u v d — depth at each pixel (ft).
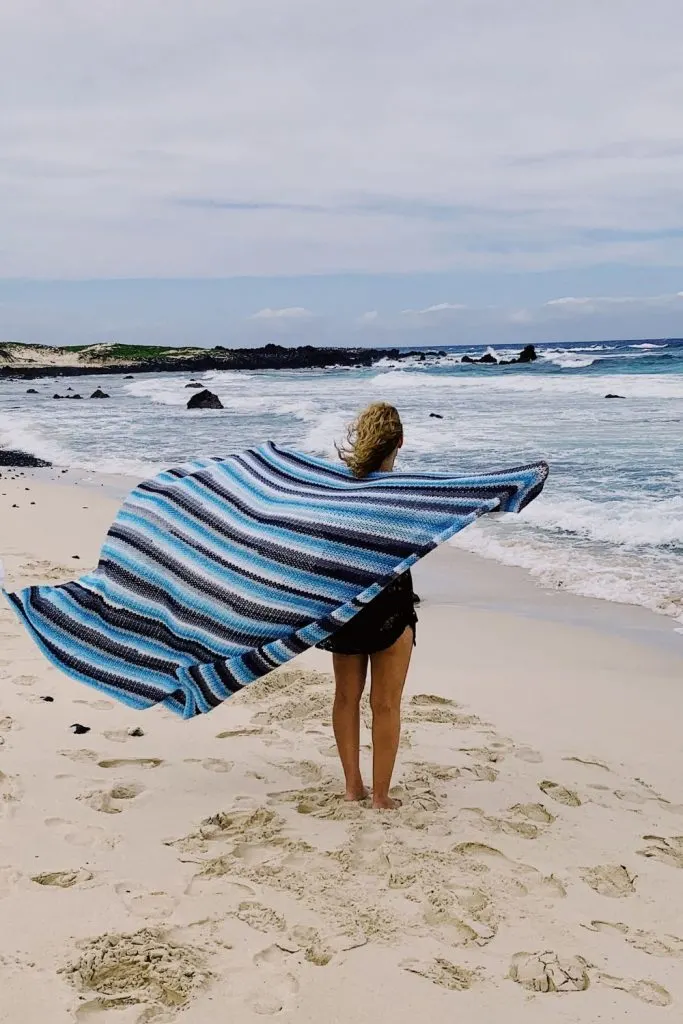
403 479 12.38
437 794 13.66
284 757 14.79
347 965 9.50
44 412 107.24
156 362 292.61
